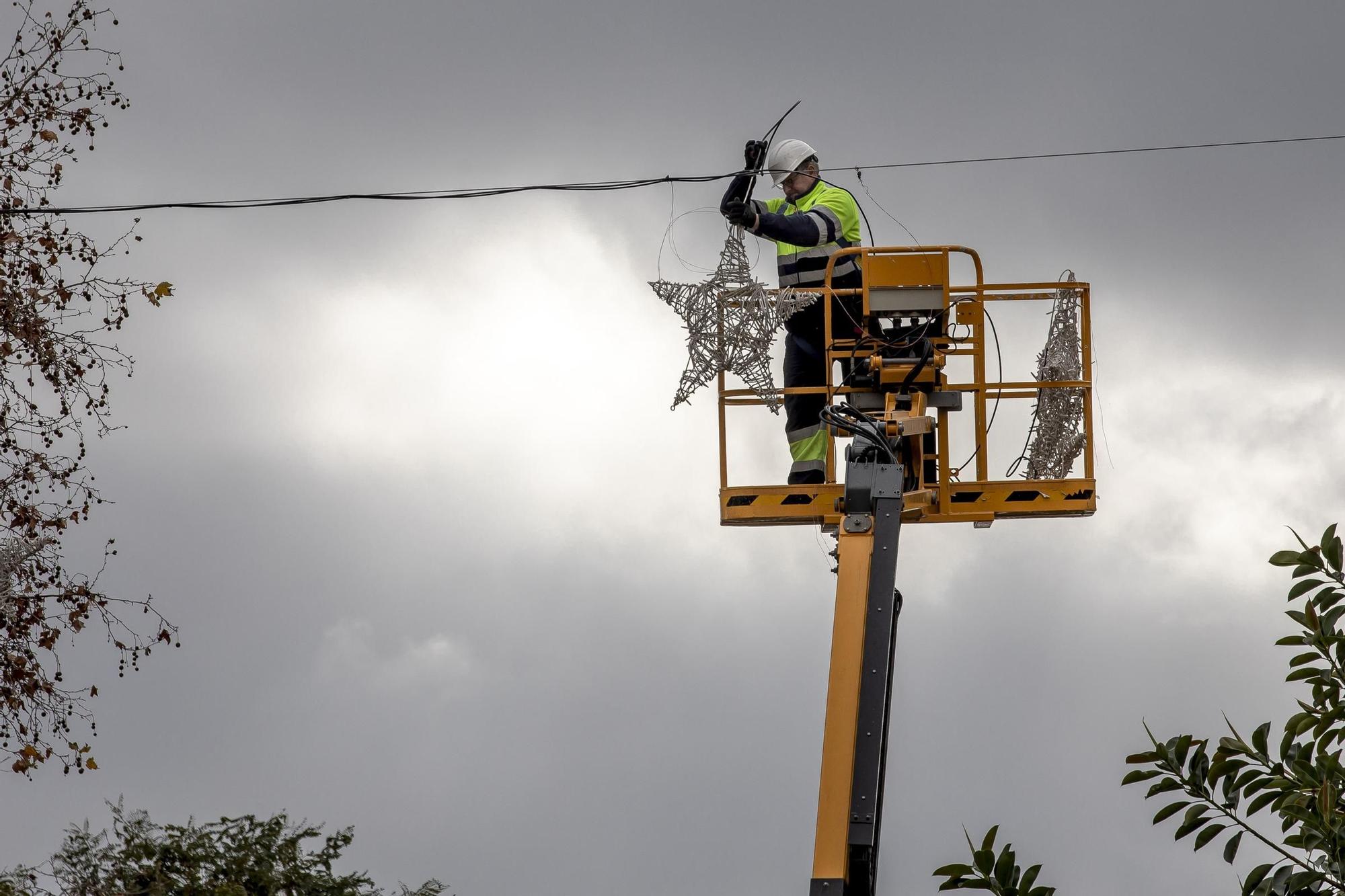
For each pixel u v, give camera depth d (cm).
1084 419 3303
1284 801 1329
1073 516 3259
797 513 3291
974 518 3250
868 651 2062
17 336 3400
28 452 3438
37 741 3356
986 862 1348
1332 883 1280
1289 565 1420
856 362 3259
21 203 3497
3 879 2714
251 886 2762
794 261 3403
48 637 3391
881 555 2141
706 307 2983
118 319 3475
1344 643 1383
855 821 1916
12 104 3484
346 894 2795
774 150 3466
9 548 3362
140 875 2720
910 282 3231
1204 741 1388
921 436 3275
